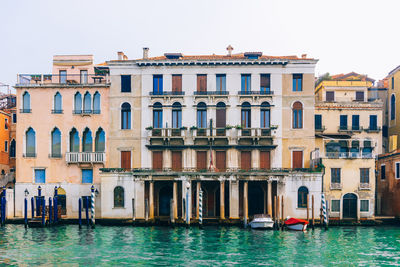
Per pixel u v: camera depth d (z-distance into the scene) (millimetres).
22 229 36906
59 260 26094
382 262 25781
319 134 43719
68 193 41562
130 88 41719
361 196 38969
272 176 37906
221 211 37969
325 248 29141
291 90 40906
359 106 44688
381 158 44812
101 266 24828
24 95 42531
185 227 36531
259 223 35656
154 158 41156
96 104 42031
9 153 51094
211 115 40938
